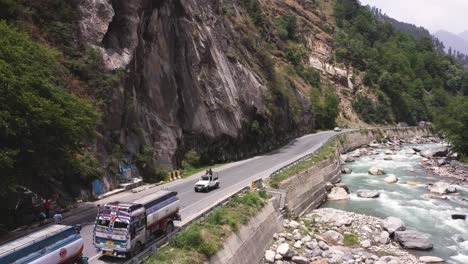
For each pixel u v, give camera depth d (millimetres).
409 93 142500
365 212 41125
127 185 34594
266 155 62156
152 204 21578
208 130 51875
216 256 21016
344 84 126000
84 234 23172
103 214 19609
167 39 48688
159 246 19953
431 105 144250
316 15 151250
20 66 22766
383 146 96188
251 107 62906
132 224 19375
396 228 34188
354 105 122438
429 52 182750
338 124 111188
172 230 23219
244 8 97938
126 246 18922
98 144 32938
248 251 24719
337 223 35281
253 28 83188
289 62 110500
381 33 175500
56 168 25359
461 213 40031
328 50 133000
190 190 35781
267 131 67375
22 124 21172
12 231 22656
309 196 41469
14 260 14648
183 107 49812
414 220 38688
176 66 50094
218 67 57500
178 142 47062
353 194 48719
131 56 38875
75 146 25750
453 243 32938
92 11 37062
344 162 71875
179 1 52125
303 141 79125
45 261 15633
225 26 67000
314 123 100062
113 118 35094
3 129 20438
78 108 25969
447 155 77625
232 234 23609
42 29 32875
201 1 59281
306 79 111562
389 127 115750
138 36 41219
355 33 160125
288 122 81062
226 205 27500
